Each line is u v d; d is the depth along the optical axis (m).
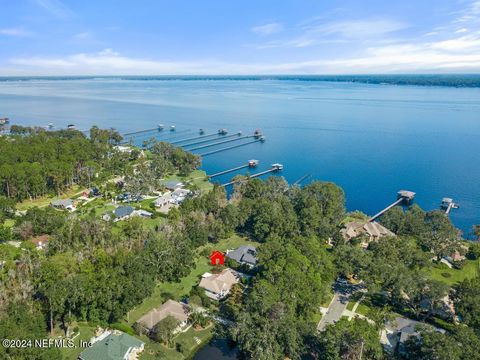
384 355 76.69
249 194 163.38
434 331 74.19
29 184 162.62
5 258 105.50
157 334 81.25
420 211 148.88
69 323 83.12
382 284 100.38
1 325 67.69
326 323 88.94
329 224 135.50
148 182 174.62
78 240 112.50
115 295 84.94
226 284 101.56
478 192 199.25
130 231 122.50
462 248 122.31
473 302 85.94
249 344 74.19
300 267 97.00
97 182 180.75
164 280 104.94
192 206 140.88
